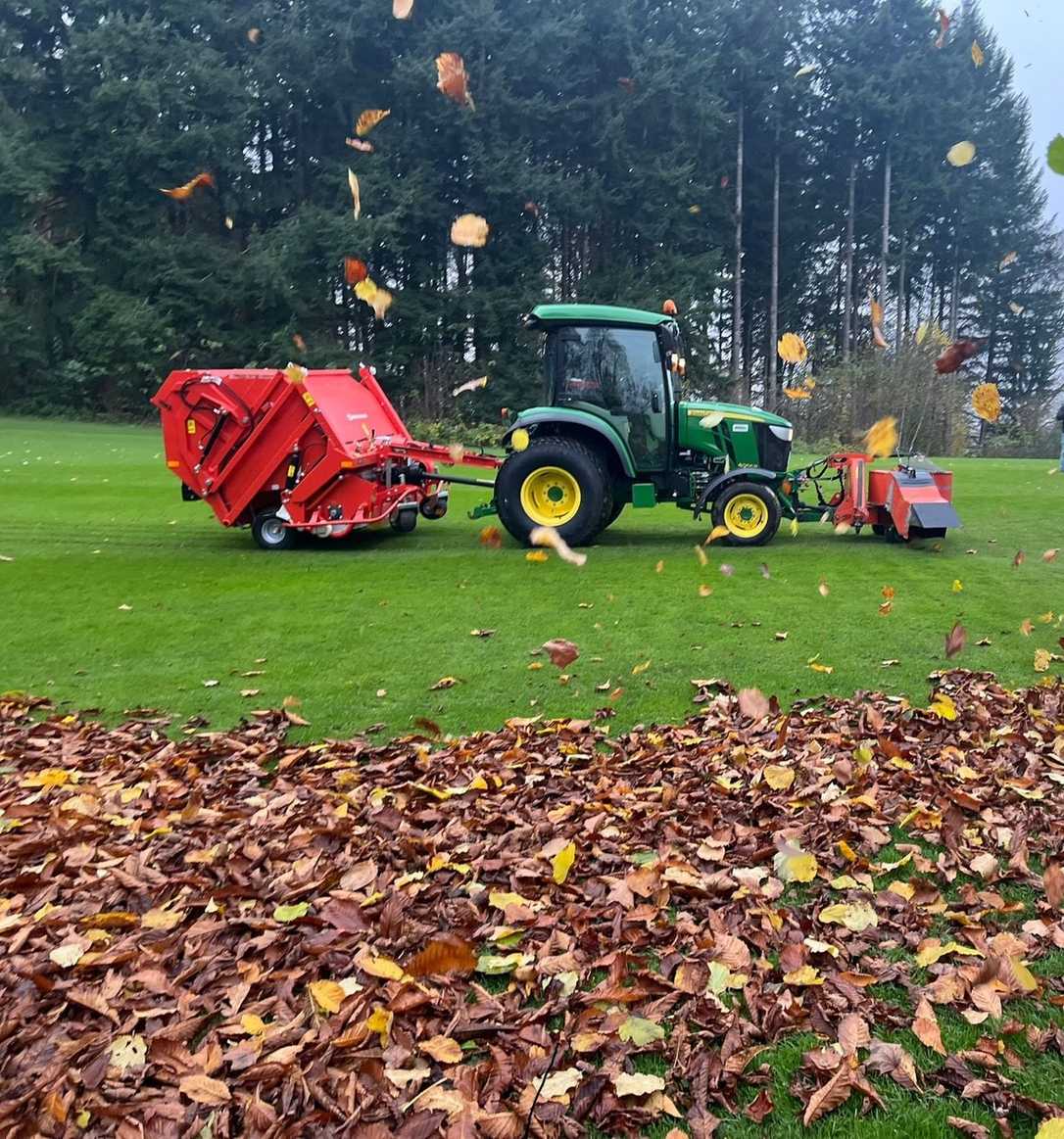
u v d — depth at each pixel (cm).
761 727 407
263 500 923
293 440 887
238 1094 199
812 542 904
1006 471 1666
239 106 2909
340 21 2911
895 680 473
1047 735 391
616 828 313
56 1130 192
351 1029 216
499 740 404
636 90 2941
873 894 268
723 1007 221
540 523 888
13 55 3017
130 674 524
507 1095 199
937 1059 206
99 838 326
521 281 2969
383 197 2886
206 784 373
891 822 314
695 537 955
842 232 3419
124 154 2872
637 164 3044
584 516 884
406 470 941
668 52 2962
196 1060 208
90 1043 216
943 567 759
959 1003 222
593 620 606
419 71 2770
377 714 450
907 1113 192
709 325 3203
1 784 386
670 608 631
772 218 3328
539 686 481
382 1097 197
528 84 3022
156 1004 231
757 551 847
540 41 2917
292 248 2864
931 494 860
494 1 2962
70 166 3042
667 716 433
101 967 245
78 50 2869
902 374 2267
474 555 852
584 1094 197
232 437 900
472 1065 206
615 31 2984
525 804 339
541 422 905
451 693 474
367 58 3053
